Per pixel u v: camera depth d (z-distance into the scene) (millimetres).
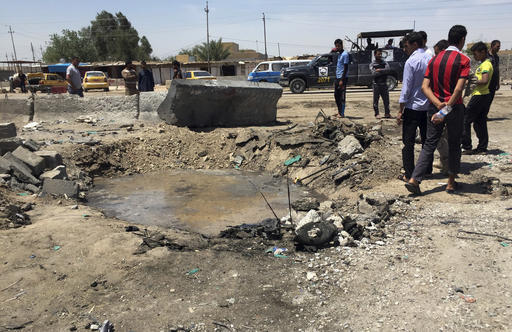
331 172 6188
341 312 2605
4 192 5113
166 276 3154
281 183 6508
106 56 71500
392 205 4418
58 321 2598
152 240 3826
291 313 2635
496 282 2734
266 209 5168
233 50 75312
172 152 8070
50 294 2910
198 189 6246
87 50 65812
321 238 3625
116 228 4199
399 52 17750
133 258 3441
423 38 4707
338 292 2852
